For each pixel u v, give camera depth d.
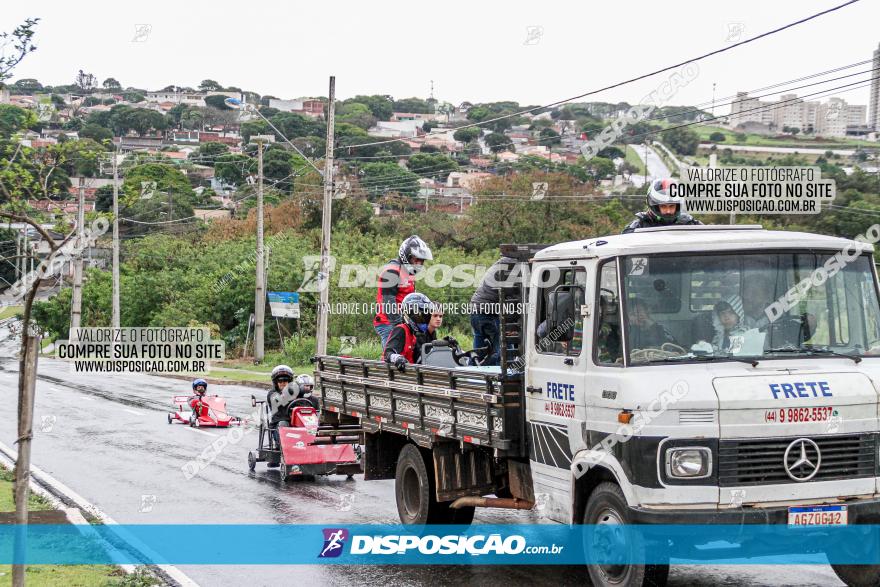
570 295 7.98
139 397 28.25
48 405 25.83
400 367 10.29
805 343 7.47
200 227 63.97
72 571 8.84
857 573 7.66
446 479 9.70
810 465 6.95
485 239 47.53
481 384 8.85
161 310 53.38
